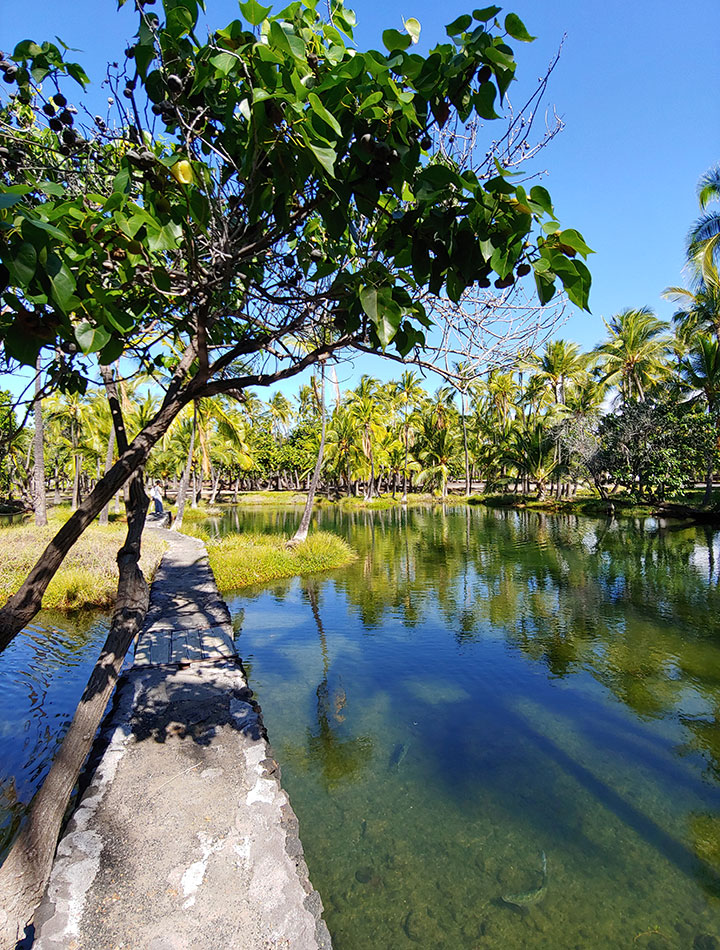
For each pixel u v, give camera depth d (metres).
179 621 7.42
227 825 3.13
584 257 1.55
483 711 6.19
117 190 1.67
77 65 2.09
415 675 7.30
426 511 34.28
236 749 4.00
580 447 29.36
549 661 7.78
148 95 2.03
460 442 44.81
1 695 6.32
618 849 3.95
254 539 18.14
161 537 17.08
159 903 2.56
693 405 24.70
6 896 2.26
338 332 2.68
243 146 2.03
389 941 3.18
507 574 13.83
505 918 3.33
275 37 1.52
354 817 4.30
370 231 2.27
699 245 20.53
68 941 2.34
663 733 5.69
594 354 29.72
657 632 9.04
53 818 2.54
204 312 2.45
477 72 1.66
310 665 7.68
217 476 47.56
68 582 9.84
